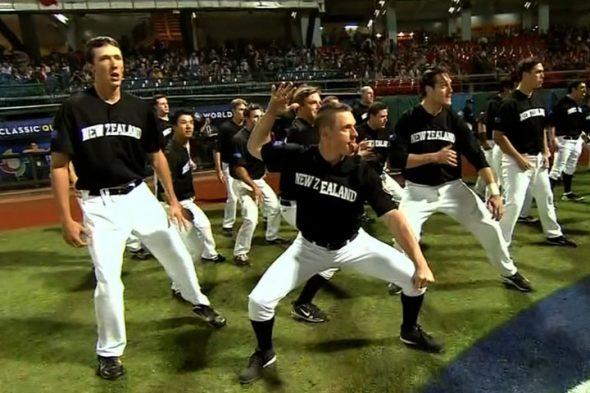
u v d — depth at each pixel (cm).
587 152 877
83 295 402
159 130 296
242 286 403
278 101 252
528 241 479
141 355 300
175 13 1753
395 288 372
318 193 252
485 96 1095
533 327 314
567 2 2361
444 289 377
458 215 352
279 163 263
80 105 261
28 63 1476
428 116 341
